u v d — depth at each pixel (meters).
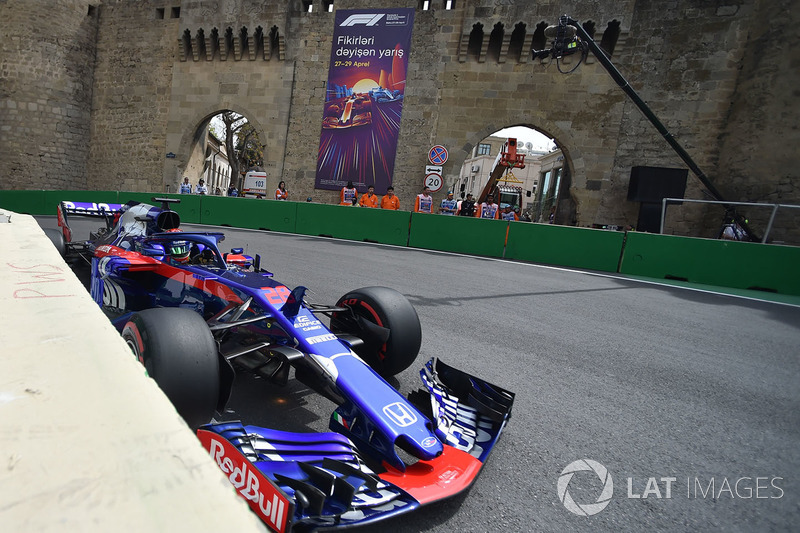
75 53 22.38
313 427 2.50
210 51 20.95
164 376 1.94
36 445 0.79
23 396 0.95
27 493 0.67
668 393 3.46
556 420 2.86
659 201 16.34
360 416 2.03
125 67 22.59
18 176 21.72
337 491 1.58
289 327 2.45
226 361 2.17
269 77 20.28
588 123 17.58
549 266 11.15
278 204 15.21
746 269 9.85
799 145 14.30
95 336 1.35
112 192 17.19
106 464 0.76
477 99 18.28
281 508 1.38
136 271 3.68
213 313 2.97
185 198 16.44
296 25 19.78
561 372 3.73
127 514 0.65
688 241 10.36
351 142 19.27
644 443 2.65
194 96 21.44
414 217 13.27
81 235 10.28
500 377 3.51
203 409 2.06
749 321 6.41
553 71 17.72
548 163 43.94
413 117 18.69
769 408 3.30
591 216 17.69
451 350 4.06
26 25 21.17
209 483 0.74
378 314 3.02
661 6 16.84
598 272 10.82
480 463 2.00
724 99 16.50
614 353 4.38
